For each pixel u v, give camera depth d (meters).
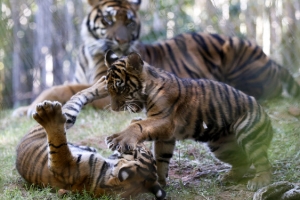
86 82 15.26
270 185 7.61
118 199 7.73
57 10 22.08
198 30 20.08
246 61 15.02
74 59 21.56
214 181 8.63
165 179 8.59
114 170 7.88
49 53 22.20
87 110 14.41
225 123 8.56
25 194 8.20
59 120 7.66
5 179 8.95
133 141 7.61
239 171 8.78
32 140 8.75
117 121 12.89
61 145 7.76
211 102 8.48
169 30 20.56
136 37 14.62
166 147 8.49
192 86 8.57
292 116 12.83
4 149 11.36
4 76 23.50
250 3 18.88
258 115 8.54
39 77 22.52
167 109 8.10
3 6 21.98
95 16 14.60
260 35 18.66
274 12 17.92
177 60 15.01
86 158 8.01
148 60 14.66
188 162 9.91
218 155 8.94
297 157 9.65
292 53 17.59
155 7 20.59
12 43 22.36
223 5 19.70
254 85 15.02
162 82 8.27
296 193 7.38
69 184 7.96
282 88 15.03
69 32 21.81
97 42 14.48
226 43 15.09
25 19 23.19
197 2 20.80
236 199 7.87
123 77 8.27
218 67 15.05
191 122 8.45
